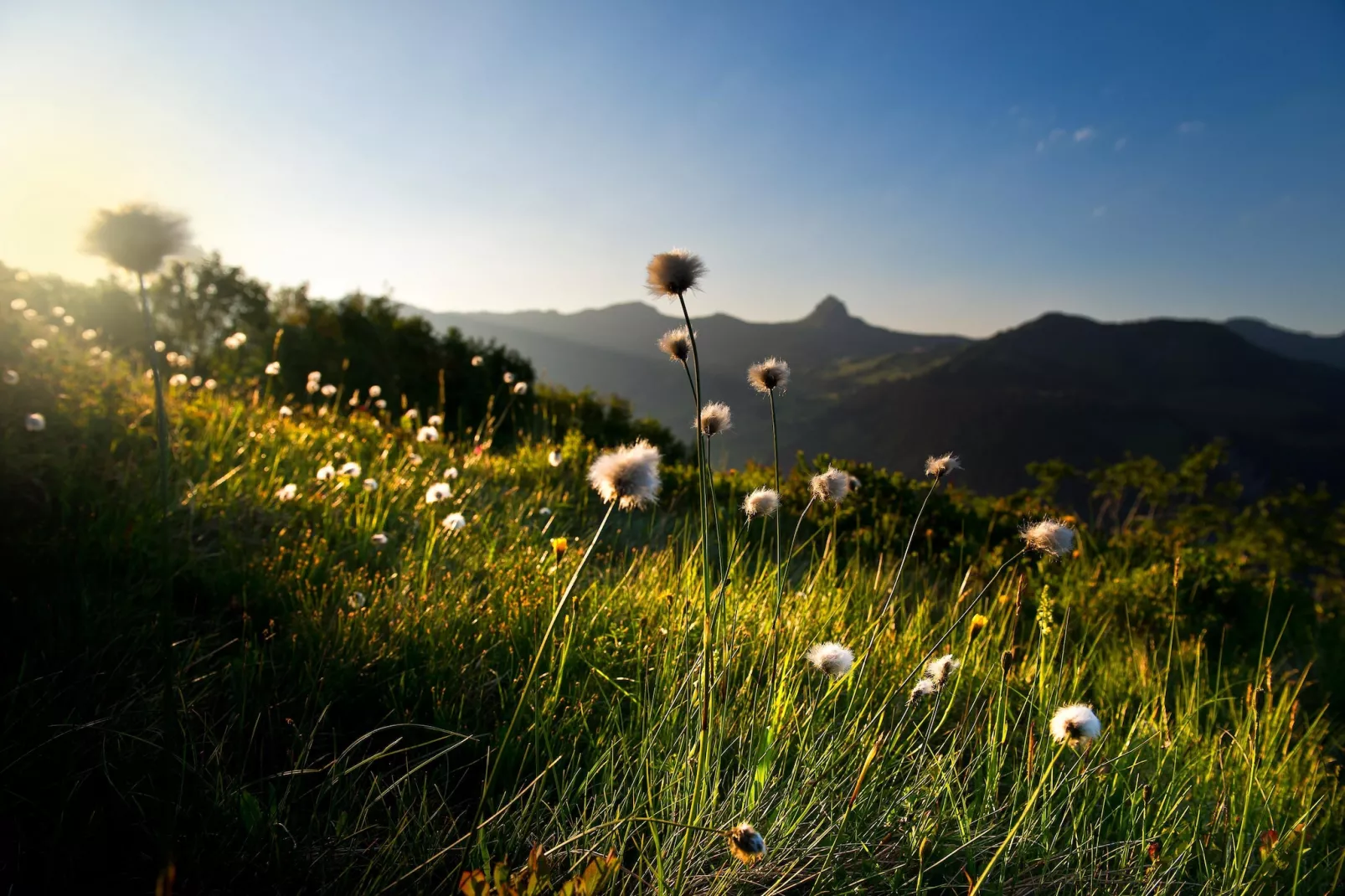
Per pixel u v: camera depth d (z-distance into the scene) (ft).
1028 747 7.23
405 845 6.16
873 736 7.61
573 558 12.45
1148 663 13.84
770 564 11.35
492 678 8.90
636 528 18.13
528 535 14.66
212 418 17.81
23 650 7.67
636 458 5.19
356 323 46.06
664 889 5.42
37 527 10.04
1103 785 8.34
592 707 8.55
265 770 7.16
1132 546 23.59
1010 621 12.98
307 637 8.96
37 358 16.52
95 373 18.08
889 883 6.11
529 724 7.88
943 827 7.00
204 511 12.46
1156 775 8.37
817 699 7.72
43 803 5.83
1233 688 14.12
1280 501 84.53
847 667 6.94
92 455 12.81
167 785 4.43
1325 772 10.50
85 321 39.06
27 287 28.45
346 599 10.18
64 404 14.33
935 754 7.74
